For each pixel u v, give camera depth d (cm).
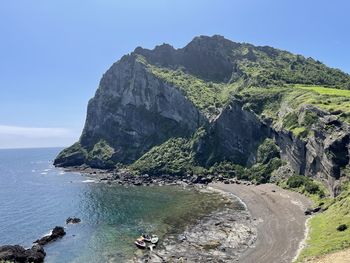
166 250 8138
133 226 10194
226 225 9744
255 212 10819
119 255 7950
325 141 11588
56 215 11938
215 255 7681
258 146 16788
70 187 17400
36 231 10175
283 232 8588
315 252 6731
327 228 7944
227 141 18550
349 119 11469
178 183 17262
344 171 10581
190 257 7644
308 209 9850
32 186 18312
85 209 12606
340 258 5856
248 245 8125
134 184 17412
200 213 11231
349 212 8212
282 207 10831
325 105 13725
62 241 9069
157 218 10962
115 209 12438
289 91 17650
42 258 7856
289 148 14475
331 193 10875
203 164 19025
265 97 18038
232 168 17350
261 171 15475
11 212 12569
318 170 12219
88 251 8288
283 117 15725
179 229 9675
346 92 16138
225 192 14300
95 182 18662
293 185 12744
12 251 7781
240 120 18012
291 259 6788
